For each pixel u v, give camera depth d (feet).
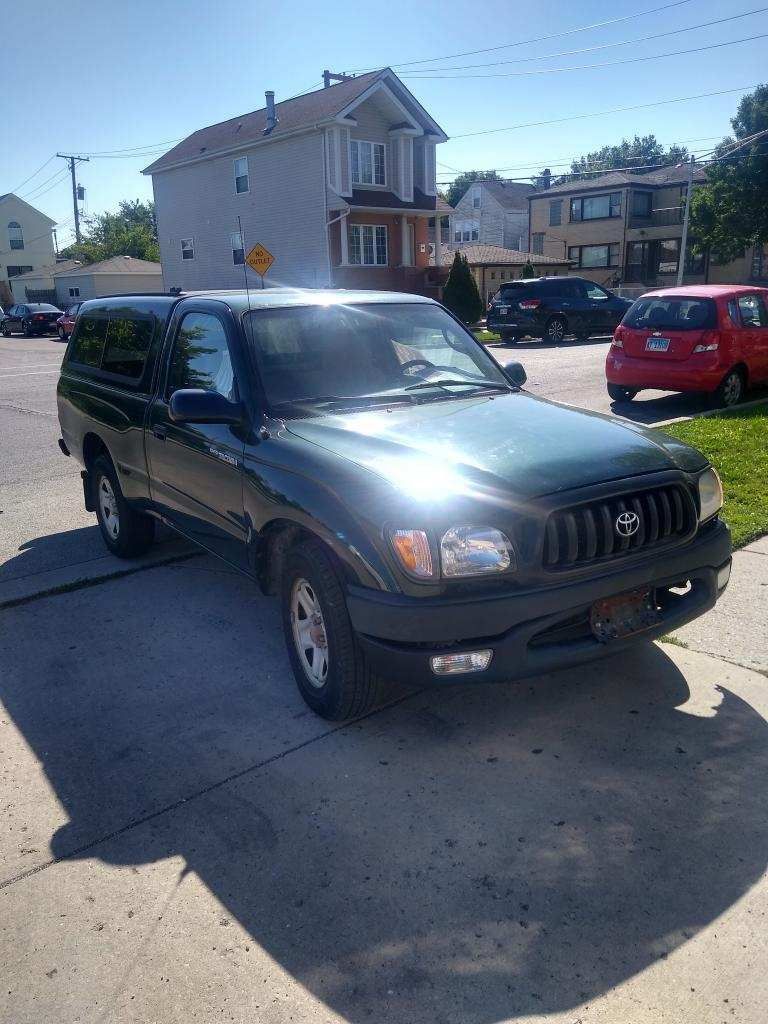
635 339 37.11
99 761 11.96
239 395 14.03
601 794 10.71
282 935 8.68
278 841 10.11
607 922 8.65
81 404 20.67
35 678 14.53
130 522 19.58
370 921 8.80
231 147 116.06
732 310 35.40
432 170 118.21
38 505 26.22
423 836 10.05
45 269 220.84
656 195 174.91
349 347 15.07
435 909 8.91
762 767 11.13
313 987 8.04
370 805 10.69
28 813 10.85
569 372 53.26
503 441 12.18
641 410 36.81
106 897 9.32
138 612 17.26
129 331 18.90
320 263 111.24
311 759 11.78
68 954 8.55
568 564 10.76
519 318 80.48
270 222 116.57
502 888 9.17
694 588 12.50
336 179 106.63
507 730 12.30
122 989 8.10
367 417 13.34
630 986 7.89
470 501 10.64
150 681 14.28
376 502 10.90
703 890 9.04
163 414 16.35
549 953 8.30
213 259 127.44
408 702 13.24
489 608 10.43
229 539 14.57
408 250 117.70
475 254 150.82
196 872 9.65
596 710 12.71
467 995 7.87
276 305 15.14
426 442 12.10
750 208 137.90
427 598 10.52
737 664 13.84
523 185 219.61
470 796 10.78
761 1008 7.64
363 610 10.87
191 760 11.89
